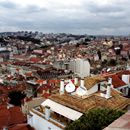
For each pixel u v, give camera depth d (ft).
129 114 39.93
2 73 611.47
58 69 605.73
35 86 348.59
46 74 500.33
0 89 338.13
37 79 435.12
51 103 108.58
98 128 69.10
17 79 443.32
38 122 110.22
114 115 71.05
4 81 448.65
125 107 100.01
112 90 115.96
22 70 609.42
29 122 118.01
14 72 623.77
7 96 300.20
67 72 567.59
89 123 70.59
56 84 320.70
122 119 38.06
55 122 99.30
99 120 70.23
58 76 512.63
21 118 151.84
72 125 74.02
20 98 296.92
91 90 111.14
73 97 106.52
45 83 349.82
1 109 160.04
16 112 157.17
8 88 350.84
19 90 333.42
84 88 109.09
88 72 589.32
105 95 106.11
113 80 168.14
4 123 143.54
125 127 35.42
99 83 115.65
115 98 105.60
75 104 100.42
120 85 164.76
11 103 278.87
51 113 104.68
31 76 481.87
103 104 99.40
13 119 148.77
